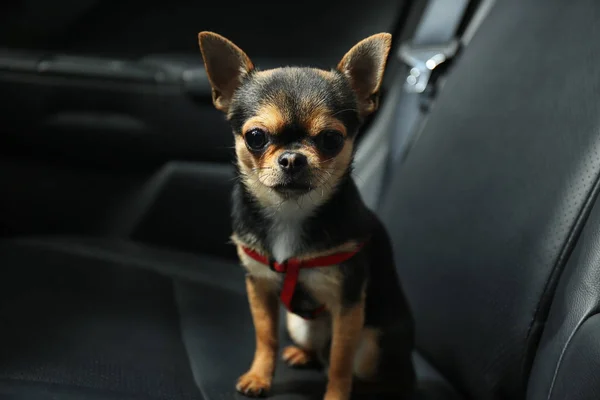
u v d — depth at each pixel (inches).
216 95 25.7
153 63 38.9
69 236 39.1
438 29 35.4
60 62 37.8
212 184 38.3
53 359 23.8
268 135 23.1
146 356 25.0
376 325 25.8
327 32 38.9
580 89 24.3
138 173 39.4
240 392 24.1
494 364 23.7
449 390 26.0
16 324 26.0
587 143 23.0
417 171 30.4
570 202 22.7
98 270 32.2
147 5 39.1
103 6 38.8
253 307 25.4
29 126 38.3
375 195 35.0
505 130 26.5
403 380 25.9
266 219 24.4
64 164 39.4
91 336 25.8
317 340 26.7
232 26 39.3
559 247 22.6
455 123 29.3
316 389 25.3
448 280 26.7
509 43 28.5
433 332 27.1
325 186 23.6
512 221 24.6
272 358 25.0
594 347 19.9
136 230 39.1
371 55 25.0
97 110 38.4
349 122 24.2
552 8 27.4
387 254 26.3
